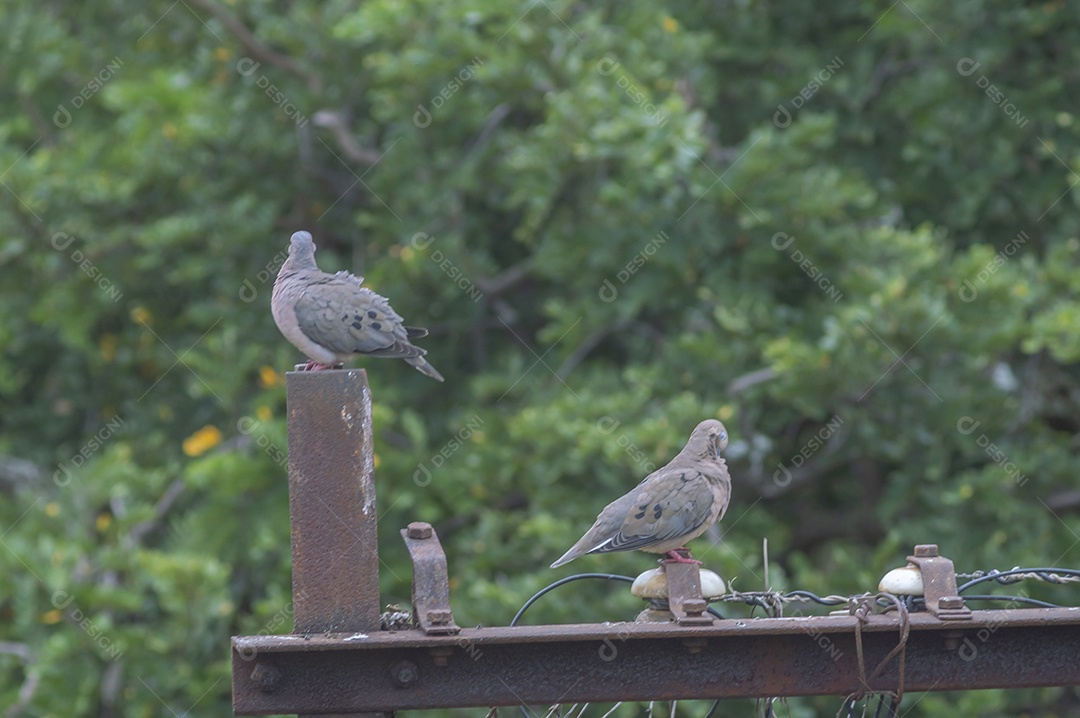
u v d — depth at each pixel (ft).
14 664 43.93
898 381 41.27
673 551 21.66
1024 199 46.24
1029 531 41.93
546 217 48.03
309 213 52.26
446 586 16.71
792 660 17.17
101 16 54.65
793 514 50.16
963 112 44.88
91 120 53.67
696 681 17.01
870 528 49.11
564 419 41.65
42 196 46.42
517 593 39.29
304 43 48.49
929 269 41.39
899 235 41.86
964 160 46.24
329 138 50.52
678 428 39.91
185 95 47.57
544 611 39.24
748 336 43.50
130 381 53.47
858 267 41.04
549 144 41.32
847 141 48.78
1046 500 43.93
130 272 50.42
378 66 46.03
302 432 16.48
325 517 16.47
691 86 45.47
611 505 21.89
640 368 44.11
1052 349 39.99
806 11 48.11
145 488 44.96
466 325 48.49
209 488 46.01
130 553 42.01
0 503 47.11
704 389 43.47
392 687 16.39
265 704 16.15
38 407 55.01
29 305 50.16
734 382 42.16
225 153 50.42
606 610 39.37
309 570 16.42
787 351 39.75
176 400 51.96
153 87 47.47
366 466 16.56
